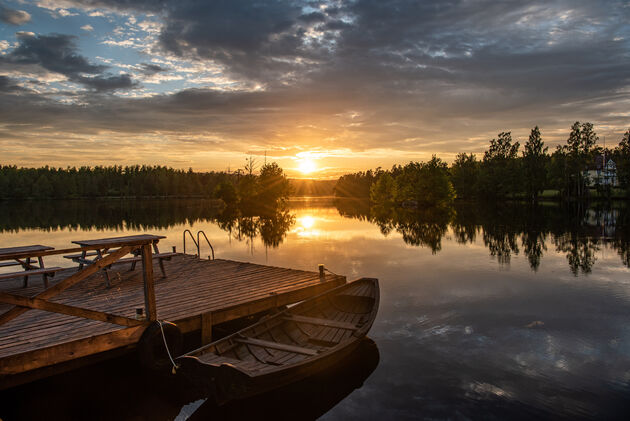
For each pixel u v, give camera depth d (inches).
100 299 316.2
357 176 5693.9
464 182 3467.0
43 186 4306.1
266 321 287.9
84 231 1119.6
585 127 2770.7
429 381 250.5
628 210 1798.7
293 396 239.1
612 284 483.2
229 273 427.5
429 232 1051.9
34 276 411.2
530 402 224.8
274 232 1080.8
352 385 247.6
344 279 408.2
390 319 362.0
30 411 228.4
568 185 2896.2
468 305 401.7
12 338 226.1
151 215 1841.8
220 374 200.7
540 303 406.9
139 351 244.4
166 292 341.7
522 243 829.2
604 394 231.3
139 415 225.8
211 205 3036.4
